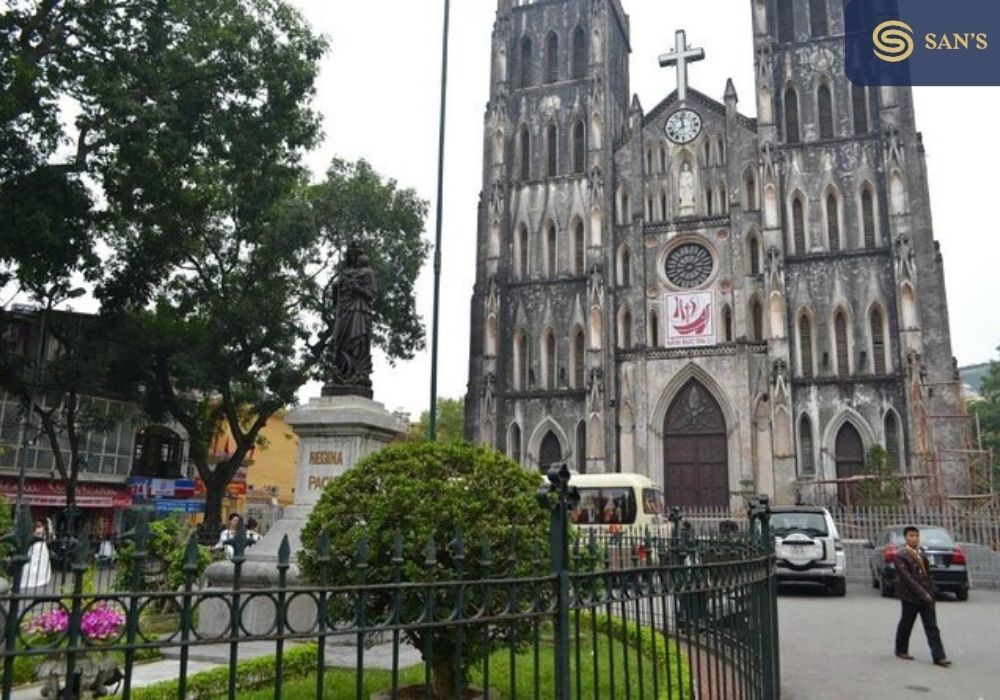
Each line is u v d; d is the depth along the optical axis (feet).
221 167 108.37
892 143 153.69
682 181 171.42
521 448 167.22
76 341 110.93
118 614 30.01
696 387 160.86
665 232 168.55
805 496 146.00
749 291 159.02
